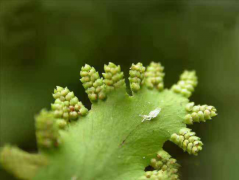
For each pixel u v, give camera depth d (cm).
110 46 8
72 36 8
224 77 8
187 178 6
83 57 8
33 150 7
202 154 7
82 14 8
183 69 8
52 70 8
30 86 7
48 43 8
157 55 8
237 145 7
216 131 7
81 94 7
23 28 8
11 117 7
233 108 8
